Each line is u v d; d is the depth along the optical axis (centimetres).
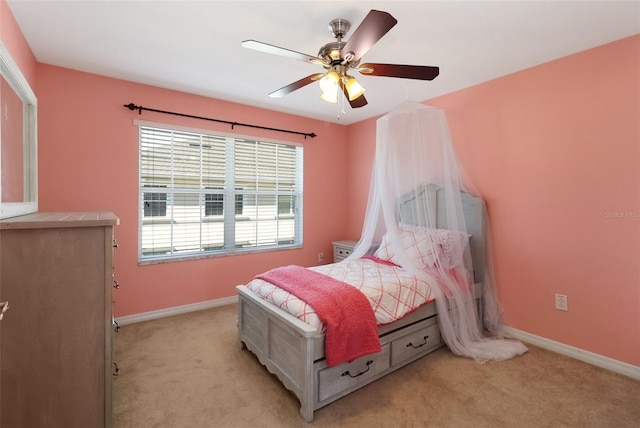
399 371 227
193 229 349
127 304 308
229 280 369
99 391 153
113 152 297
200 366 232
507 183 283
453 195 276
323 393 185
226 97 347
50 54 249
